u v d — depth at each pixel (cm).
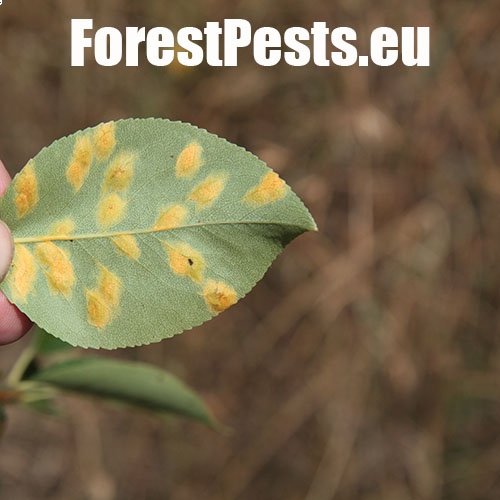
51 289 25
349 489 65
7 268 25
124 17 64
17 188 25
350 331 66
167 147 24
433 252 67
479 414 66
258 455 65
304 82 65
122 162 25
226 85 64
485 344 67
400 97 66
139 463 64
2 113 65
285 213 24
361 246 66
